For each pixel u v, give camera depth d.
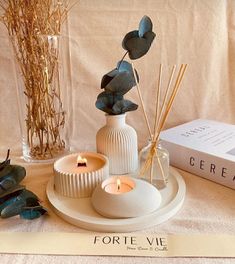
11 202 0.50
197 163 0.62
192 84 0.80
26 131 0.71
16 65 0.67
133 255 0.43
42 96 0.67
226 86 0.81
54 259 0.43
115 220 0.48
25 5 0.61
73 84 0.79
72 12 0.73
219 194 0.57
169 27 0.75
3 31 0.74
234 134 0.70
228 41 0.78
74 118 0.82
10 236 0.47
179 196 0.55
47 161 0.71
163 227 0.48
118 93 0.60
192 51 0.78
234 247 0.44
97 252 0.44
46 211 0.51
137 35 0.54
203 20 0.75
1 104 0.81
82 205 0.53
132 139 0.62
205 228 0.48
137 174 0.63
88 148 0.79
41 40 0.63
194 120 0.81
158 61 0.78
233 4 0.75
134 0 0.73
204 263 0.42
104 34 0.75
